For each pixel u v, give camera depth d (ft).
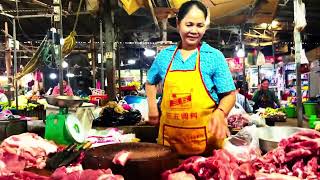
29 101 39.14
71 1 38.73
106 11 30.60
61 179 6.40
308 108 32.78
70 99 12.04
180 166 6.89
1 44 50.80
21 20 45.93
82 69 65.72
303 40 61.93
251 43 57.06
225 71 9.23
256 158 7.81
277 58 63.46
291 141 7.66
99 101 30.07
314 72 52.39
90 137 12.64
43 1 38.29
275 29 51.75
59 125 11.71
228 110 8.99
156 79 10.34
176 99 9.36
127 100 25.31
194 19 9.05
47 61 33.40
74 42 33.30
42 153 9.61
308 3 42.83
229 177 6.36
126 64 72.74
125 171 6.79
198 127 9.32
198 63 9.27
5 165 7.83
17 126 14.24
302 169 7.06
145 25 40.96
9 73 44.52
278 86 63.21
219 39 55.42
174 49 9.76
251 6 25.52
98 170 6.55
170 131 9.59
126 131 17.67
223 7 25.39
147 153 7.45
